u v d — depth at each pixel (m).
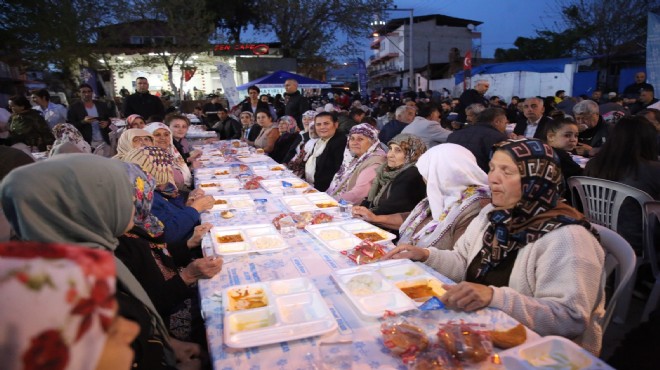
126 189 1.37
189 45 14.03
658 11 15.17
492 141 4.02
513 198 1.59
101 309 0.59
